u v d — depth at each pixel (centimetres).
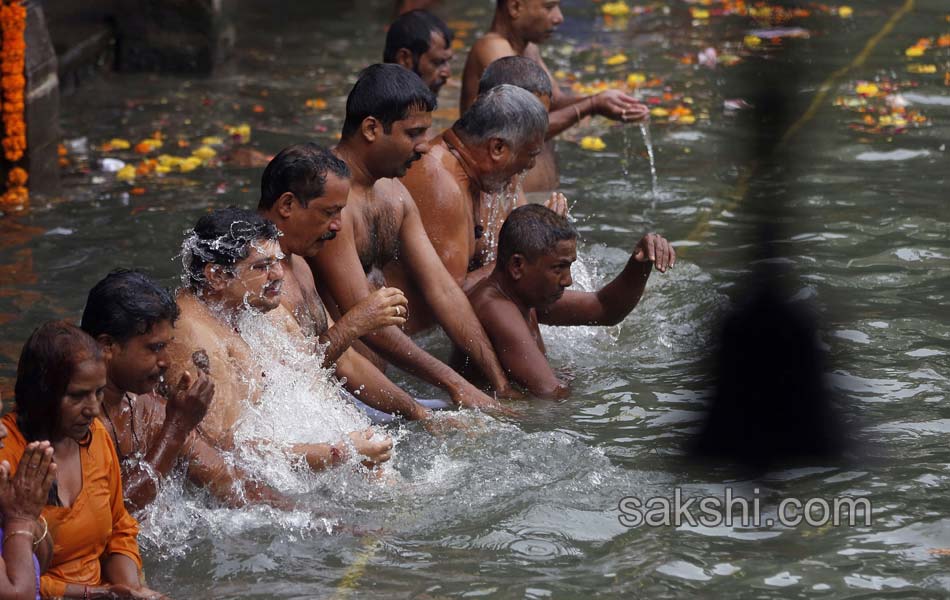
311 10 2409
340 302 938
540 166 1402
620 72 1933
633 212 1344
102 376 642
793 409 877
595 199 1384
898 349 984
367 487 799
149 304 692
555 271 968
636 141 1587
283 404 814
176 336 773
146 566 707
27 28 1369
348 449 796
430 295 985
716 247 1238
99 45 1888
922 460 812
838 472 800
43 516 640
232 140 1591
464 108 1373
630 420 900
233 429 784
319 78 1927
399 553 722
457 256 1033
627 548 720
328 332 862
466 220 1042
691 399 927
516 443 864
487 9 2445
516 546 726
